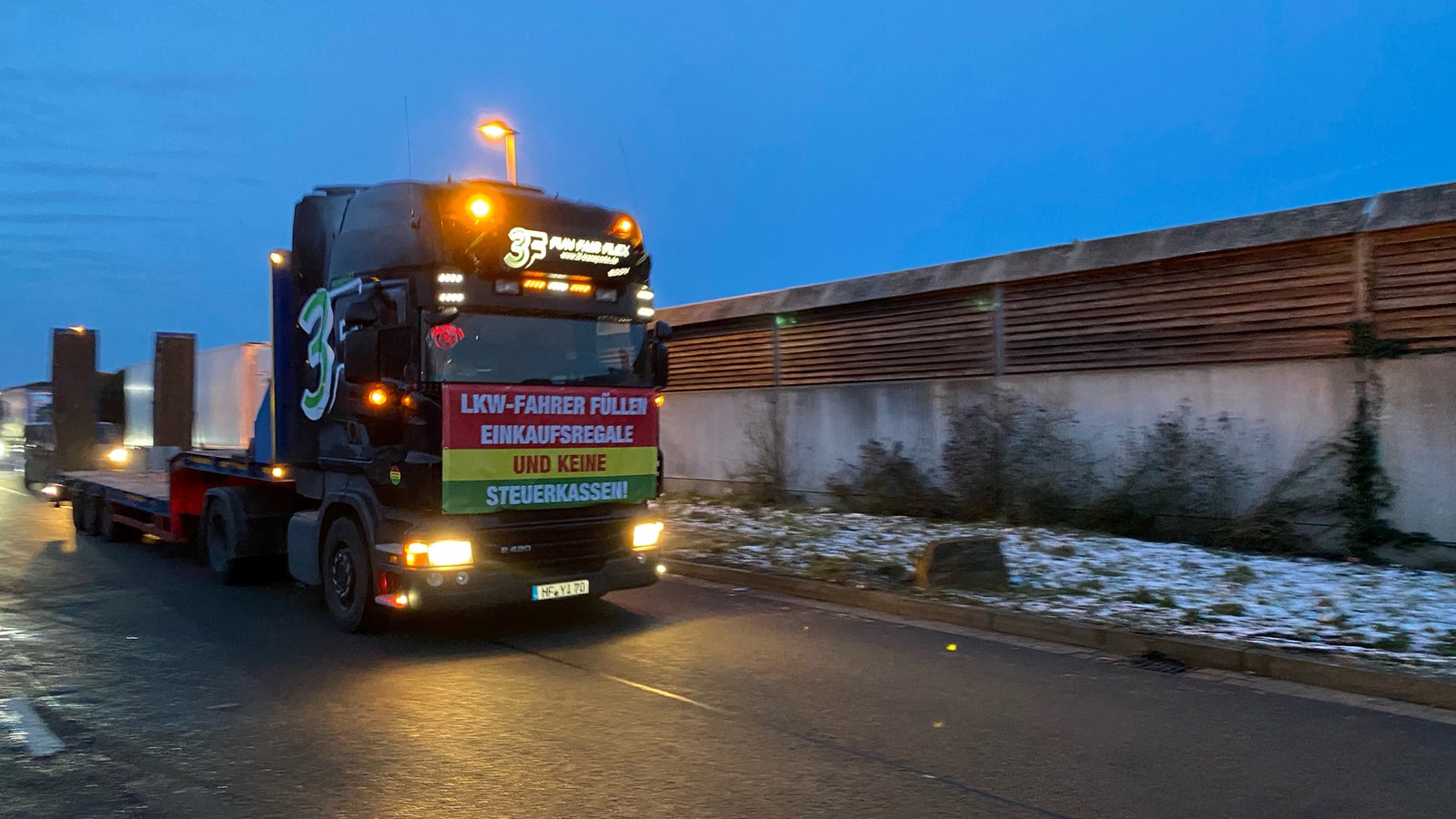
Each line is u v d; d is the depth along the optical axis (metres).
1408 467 9.65
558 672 6.93
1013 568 9.91
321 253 8.71
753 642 7.86
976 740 5.44
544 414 7.88
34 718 5.86
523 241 7.64
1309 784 4.78
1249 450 10.76
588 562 8.18
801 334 15.88
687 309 17.88
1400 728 5.63
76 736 5.53
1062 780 4.84
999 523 12.55
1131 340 11.78
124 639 7.98
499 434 7.63
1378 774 4.89
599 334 8.33
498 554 7.66
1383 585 8.69
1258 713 5.93
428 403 7.40
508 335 7.79
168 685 6.57
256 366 10.24
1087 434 12.21
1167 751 5.25
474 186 7.84
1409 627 7.30
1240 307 10.84
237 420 10.65
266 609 9.23
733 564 10.81
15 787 4.76
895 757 5.16
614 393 8.31
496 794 4.66
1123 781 4.82
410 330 7.46
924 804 4.52
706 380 17.67
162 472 13.40
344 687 6.53
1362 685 6.31
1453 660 6.53
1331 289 10.15
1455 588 8.55
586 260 8.02
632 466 8.41
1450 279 9.37
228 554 10.24
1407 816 4.38
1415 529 9.61
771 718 5.84
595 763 5.06
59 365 16.61
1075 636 7.70
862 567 10.29
